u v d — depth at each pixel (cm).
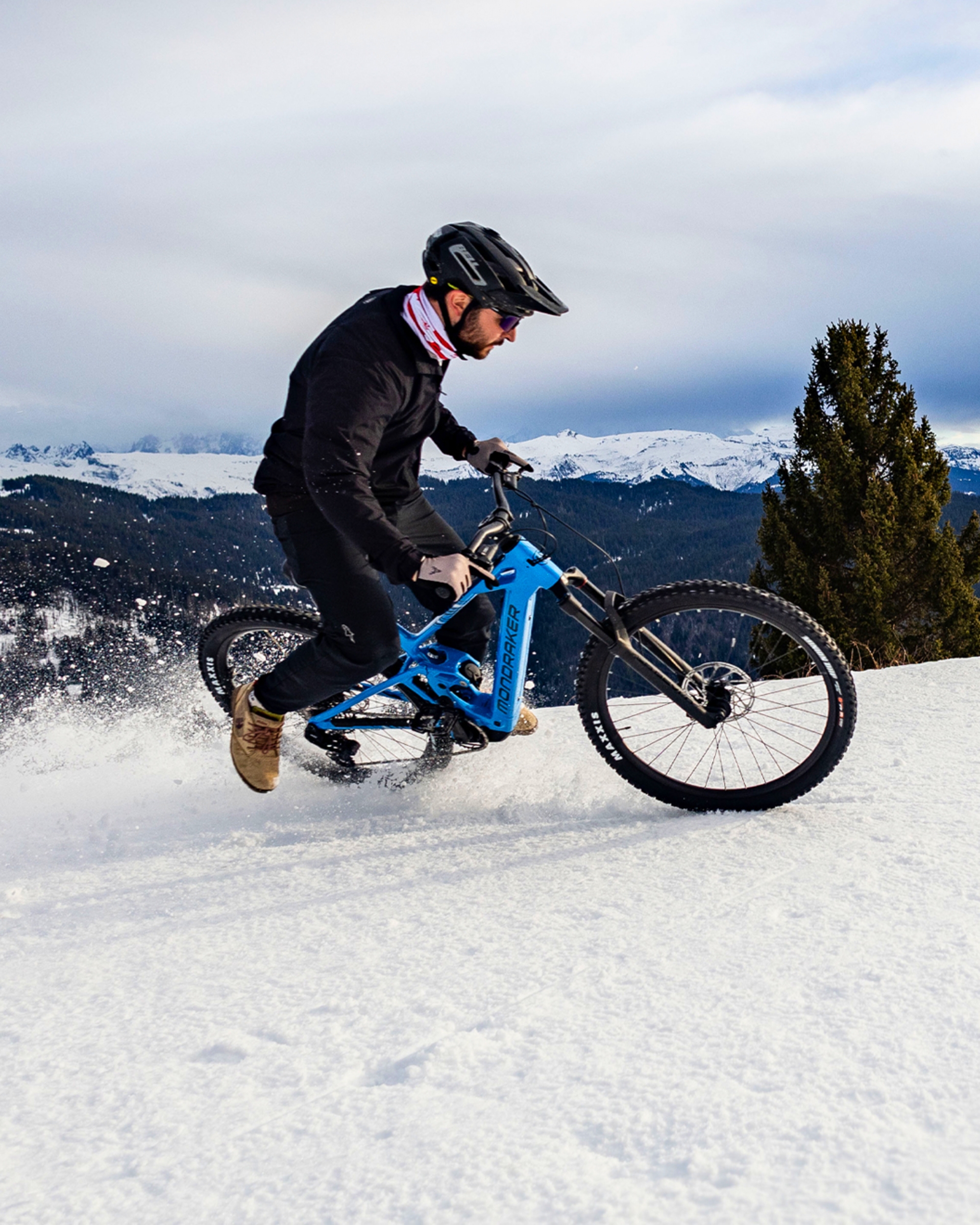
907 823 241
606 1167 115
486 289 241
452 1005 162
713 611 276
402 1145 123
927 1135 115
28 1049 161
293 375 279
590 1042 146
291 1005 169
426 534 320
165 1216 114
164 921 220
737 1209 105
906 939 172
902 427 1855
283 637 368
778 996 155
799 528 1916
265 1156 124
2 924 229
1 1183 124
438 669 302
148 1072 150
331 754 331
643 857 236
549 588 282
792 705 294
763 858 225
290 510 281
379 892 228
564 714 438
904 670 476
